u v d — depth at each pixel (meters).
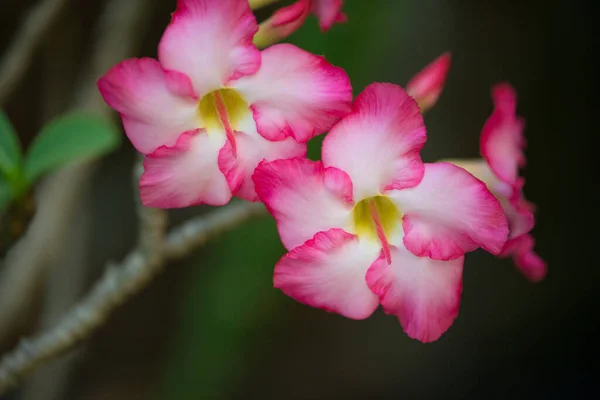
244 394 1.10
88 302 0.53
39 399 0.74
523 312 1.12
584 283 1.10
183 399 0.82
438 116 0.98
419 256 0.45
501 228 0.44
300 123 0.44
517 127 0.48
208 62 0.44
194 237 0.52
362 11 0.65
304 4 0.46
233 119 0.45
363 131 0.44
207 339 0.81
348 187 0.44
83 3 0.86
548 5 0.99
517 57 0.99
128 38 0.66
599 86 1.03
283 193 0.44
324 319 1.12
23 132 1.00
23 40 0.59
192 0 0.44
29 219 0.51
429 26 0.91
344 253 0.45
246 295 0.78
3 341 0.65
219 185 0.45
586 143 1.06
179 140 0.44
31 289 0.65
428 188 0.45
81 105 0.64
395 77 0.88
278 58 0.44
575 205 1.08
